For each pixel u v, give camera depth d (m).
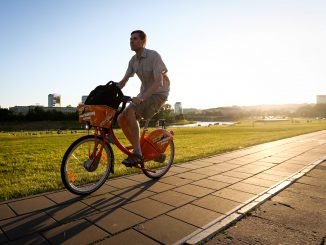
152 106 4.23
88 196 3.63
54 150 10.18
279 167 5.61
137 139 4.04
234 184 4.26
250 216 3.04
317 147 9.20
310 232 2.66
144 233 2.59
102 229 2.66
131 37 4.11
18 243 2.37
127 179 4.52
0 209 3.12
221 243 2.44
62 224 2.76
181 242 2.41
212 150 8.29
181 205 3.32
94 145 3.82
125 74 4.53
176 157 6.85
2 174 5.26
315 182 4.47
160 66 4.07
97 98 3.65
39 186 4.11
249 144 10.24
